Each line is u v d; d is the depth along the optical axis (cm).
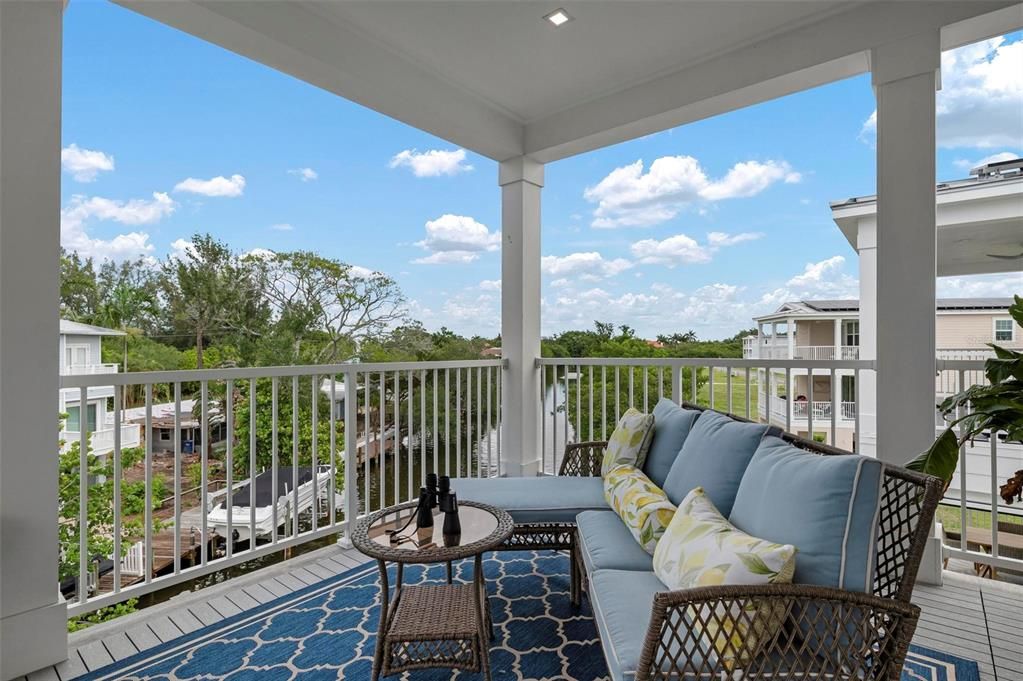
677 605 113
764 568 121
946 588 246
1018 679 179
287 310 896
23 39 184
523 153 414
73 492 478
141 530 541
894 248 256
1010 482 194
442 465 566
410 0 265
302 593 249
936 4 245
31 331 186
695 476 194
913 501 132
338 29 285
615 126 364
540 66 330
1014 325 559
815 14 276
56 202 192
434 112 342
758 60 302
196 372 240
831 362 286
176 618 225
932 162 247
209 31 249
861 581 123
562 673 184
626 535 199
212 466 643
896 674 119
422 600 199
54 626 190
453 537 184
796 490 136
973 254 483
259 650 201
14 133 182
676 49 311
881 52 260
